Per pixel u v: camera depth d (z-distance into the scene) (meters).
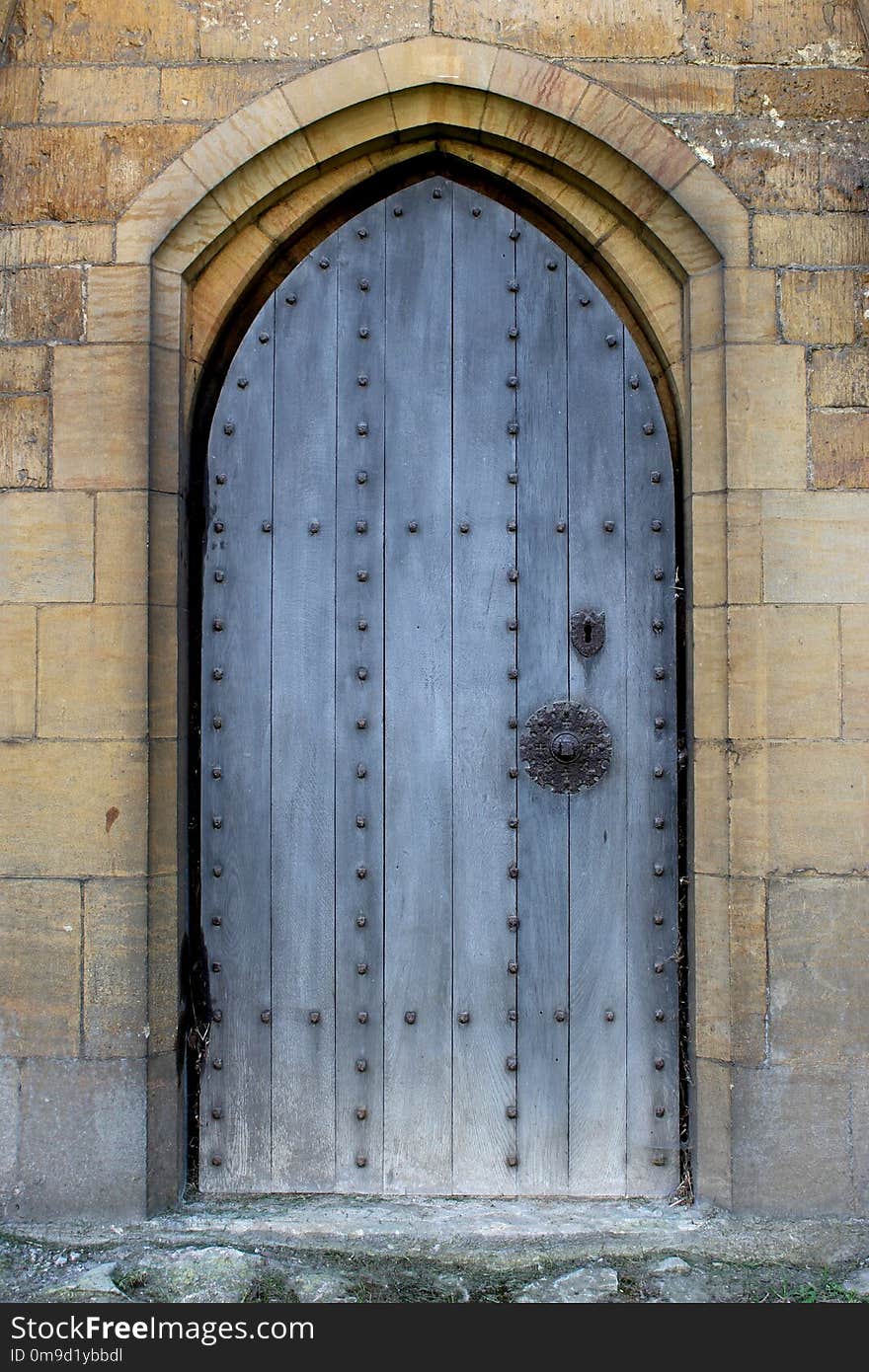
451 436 3.25
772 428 3.06
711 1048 3.09
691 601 3.13
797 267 3.07
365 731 3.23
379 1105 3.22
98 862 3.04
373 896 3.23
